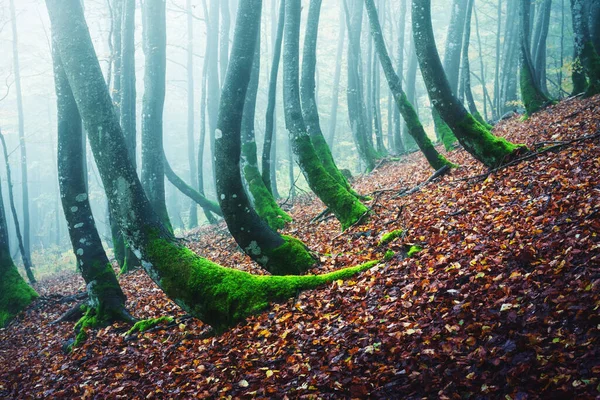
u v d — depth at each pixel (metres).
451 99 9.95
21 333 10.75
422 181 13.09
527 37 17.23
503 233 6.09
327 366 4.72
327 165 13.34
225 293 6.65
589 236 4.95
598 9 16.61
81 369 7.21
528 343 3.91
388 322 5.08
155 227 6.85
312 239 11.11
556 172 7.64
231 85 7.35
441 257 6.02
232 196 7.58
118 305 9.14
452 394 3.77
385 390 4.10
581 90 16.33
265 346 5.65
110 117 6.89
